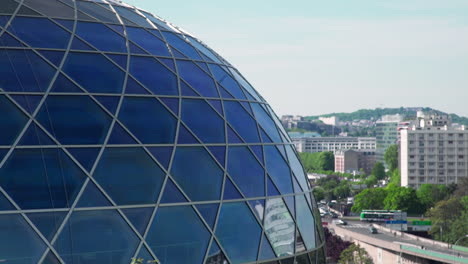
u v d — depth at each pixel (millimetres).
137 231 36938
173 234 38062
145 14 49531
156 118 40594
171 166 39469
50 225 35000
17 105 37125
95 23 43906
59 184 35906
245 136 44688
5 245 34031
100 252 35750
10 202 34625
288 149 48625
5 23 40438
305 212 47406
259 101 49406
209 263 39125
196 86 44562
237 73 51062
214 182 40812
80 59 40781
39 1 43312
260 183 43531
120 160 37969
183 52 46844
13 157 35625
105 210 36406
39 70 39000
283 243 44156
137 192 37656
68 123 37750
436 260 166750
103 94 39719
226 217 40594
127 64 42312
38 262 34281
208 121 43031
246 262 40938
